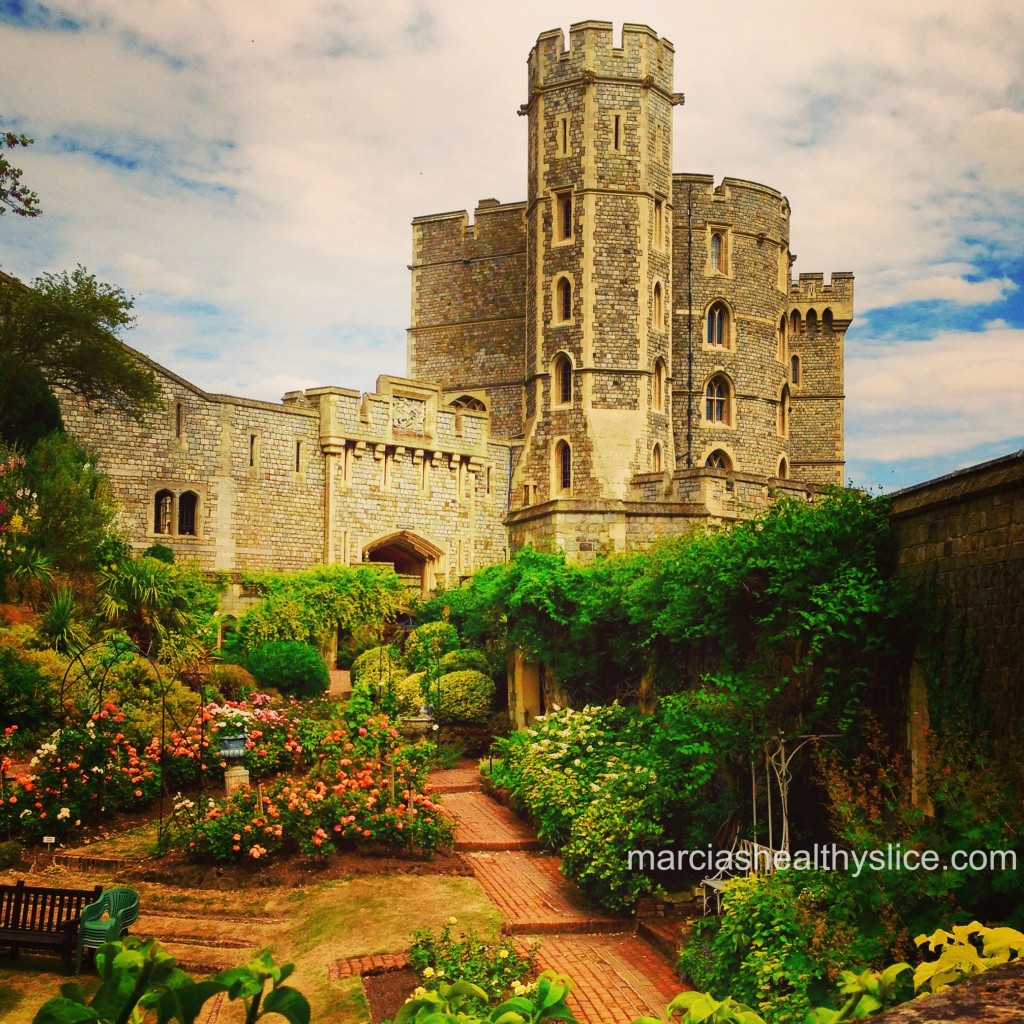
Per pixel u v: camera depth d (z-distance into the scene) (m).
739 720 12.86
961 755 9.84
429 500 44.44
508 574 20.27
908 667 11.71
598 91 46.06
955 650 10.88
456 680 23.75
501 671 24.27
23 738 19.27
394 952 11.76
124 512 35.84
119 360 31.03
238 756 17.83
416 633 29.39
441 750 22.69
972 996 2.28
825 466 56.88
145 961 2.85
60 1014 2.71
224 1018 10.10
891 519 12.29
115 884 14.17
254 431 39.28
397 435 43.28
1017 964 2.45
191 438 37.59
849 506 12.66
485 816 17.97
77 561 26.03
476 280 53.31
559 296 46.66
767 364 52.81
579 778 15.70
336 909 13.09
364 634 35.75
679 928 12.23
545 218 46.91
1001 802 8.48
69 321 29.23
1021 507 9.98
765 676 12.91
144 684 21.81
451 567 45.03
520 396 51.81
